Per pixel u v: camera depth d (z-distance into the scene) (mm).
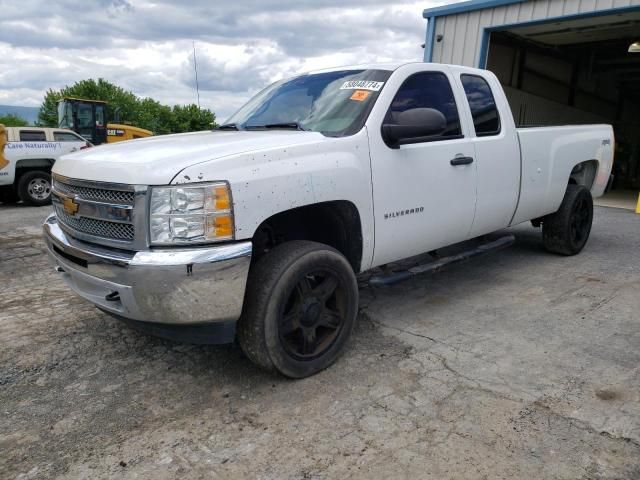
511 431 2580
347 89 3717
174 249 2582
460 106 4148
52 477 2309
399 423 2664
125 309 2756
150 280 2551
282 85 4332
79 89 68938
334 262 3131
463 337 3717
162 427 2674
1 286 5039
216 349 3568
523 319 4047
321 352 3186
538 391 2955
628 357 3377
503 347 3543
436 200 3869
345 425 2656
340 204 3262
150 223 2592
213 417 2756
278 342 2922
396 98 3637
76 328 3949
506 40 13578
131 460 2416
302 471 2318
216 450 2479
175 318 2633
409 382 3078
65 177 3061
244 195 2684
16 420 2750
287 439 2553
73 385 3109
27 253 6434
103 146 3473
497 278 5121
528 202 4969
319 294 3141
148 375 3223
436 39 12820
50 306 4438
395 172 3510
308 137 3160
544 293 4660
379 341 3660
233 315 2721
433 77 4008
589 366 3252
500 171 4473
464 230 4312
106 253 2746
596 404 2814
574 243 5887
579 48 15680
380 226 3471
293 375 3062
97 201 2795
